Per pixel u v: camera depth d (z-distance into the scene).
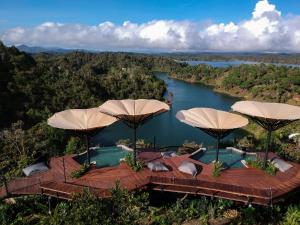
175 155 18.86
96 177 15.62
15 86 66.75
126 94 96.31
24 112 60.19
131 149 19.81
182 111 17.45
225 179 15.41
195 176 15.65
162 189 14.88
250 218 13.14
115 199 8.45
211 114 16.75
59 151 33.88
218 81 150.50
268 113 15.31
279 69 133.50
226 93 121.94
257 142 31.81
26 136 35.59
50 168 16.73
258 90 112.12
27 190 14.49
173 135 58.94
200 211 13.70
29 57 88.00
